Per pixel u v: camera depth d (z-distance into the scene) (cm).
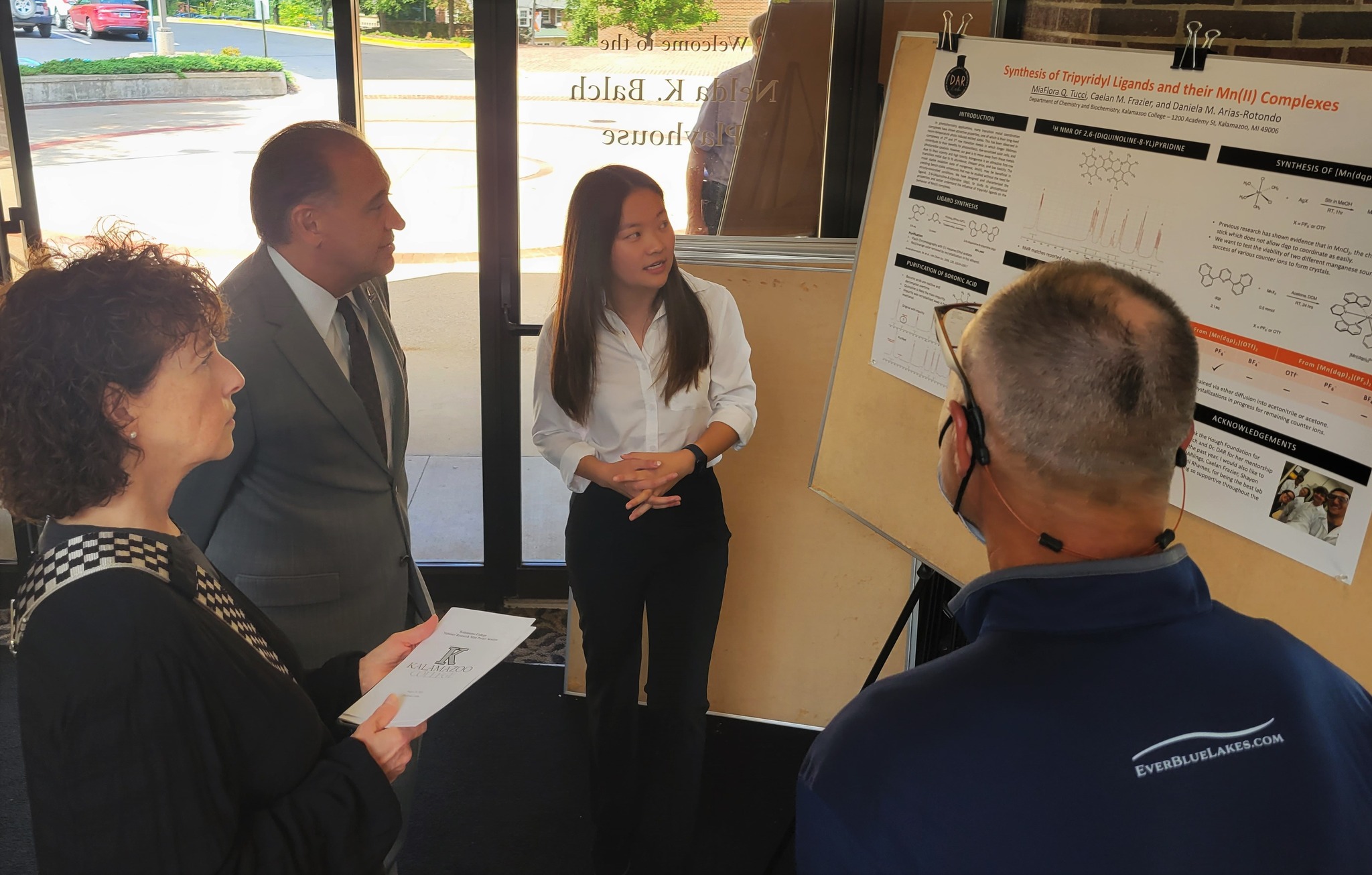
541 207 290
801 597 263
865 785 73
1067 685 73
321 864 100
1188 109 140
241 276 166
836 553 260
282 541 164
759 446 256
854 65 271
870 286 198
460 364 306
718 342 211
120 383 90
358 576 172
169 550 95
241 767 96
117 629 86
